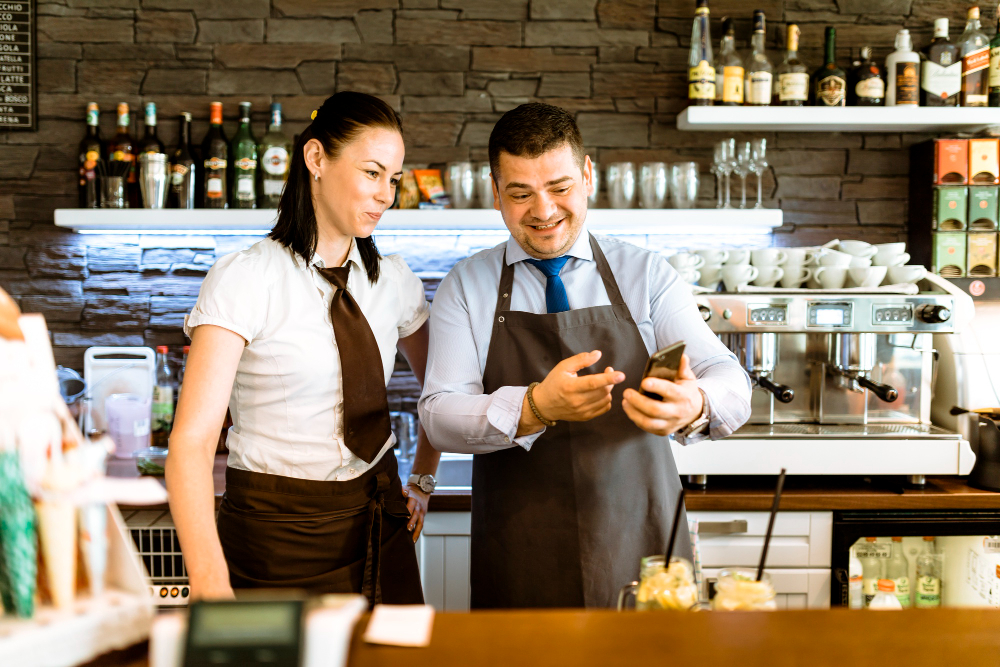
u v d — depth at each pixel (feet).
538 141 4.33
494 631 2.56
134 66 7.92
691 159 8.14
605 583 4.67
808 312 6.31
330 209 4.61
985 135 7.86
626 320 4.89
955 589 6.82
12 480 2.21
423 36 8.05
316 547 4.52
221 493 6.01
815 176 8.18
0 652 2.08
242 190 7.55
